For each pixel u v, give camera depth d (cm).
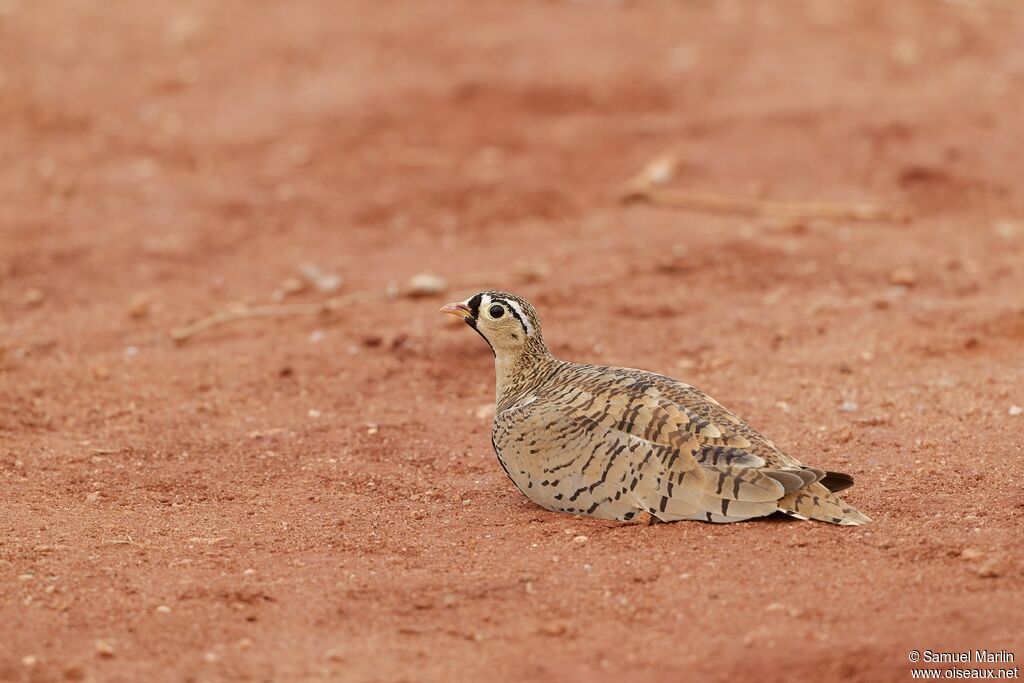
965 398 3016
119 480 2736
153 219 4691
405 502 2591
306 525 2473
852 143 5091
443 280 4116
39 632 2009
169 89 6047
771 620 2008
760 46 6328
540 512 2470
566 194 4875
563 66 6075
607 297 3925
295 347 3628
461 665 1917
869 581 2106
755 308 3797
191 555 2322
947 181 4772
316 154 5284
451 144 5366
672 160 5025
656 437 2311
